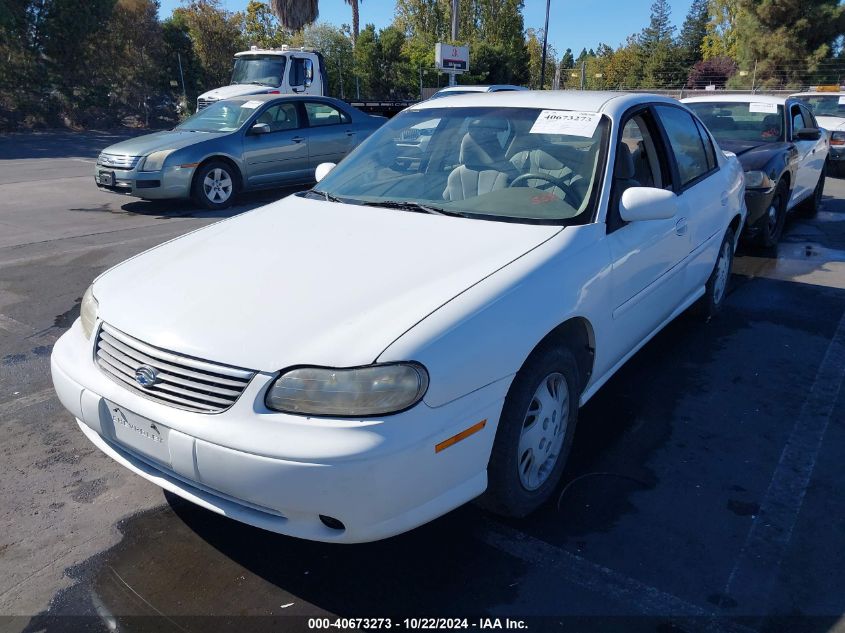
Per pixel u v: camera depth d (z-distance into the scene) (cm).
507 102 402
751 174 709
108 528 293
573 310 288
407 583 261
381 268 278
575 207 329
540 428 289
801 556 274
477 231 310
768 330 516
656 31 6538
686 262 423
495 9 5016
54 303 575
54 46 2597
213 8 3275
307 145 1087
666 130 421
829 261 716
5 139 2169
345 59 3350
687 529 290
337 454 218
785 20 3700
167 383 245
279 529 236
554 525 294
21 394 416
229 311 256
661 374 441
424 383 229
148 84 2959
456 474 243
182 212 980
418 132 408
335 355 229
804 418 385
